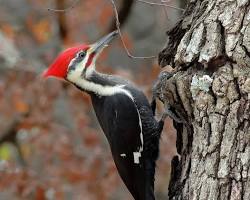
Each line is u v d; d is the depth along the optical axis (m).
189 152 9.57
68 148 16.08
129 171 10.81
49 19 18.12
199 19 9.48
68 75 11.00
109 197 16.27
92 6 17.41
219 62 9.14
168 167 15.16
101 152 16.00
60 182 15.66
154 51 20.00
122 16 17.12
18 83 16.62
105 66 16.30
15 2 18.95
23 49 17.88
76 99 16.61
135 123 10.79
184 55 9.38
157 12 20.52
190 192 9.15
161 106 13.85
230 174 8.84
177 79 9.44
